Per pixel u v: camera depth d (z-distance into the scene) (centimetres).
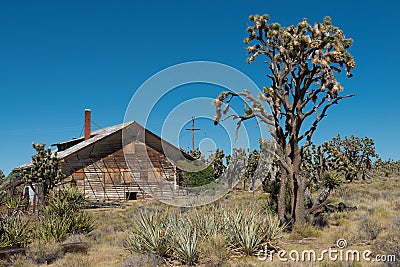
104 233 1440
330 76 1284
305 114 1341
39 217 1534
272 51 1371
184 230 962
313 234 1217
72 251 1088
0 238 1114
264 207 1548
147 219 1058
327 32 1280
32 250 1039
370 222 1263
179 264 911
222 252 923
